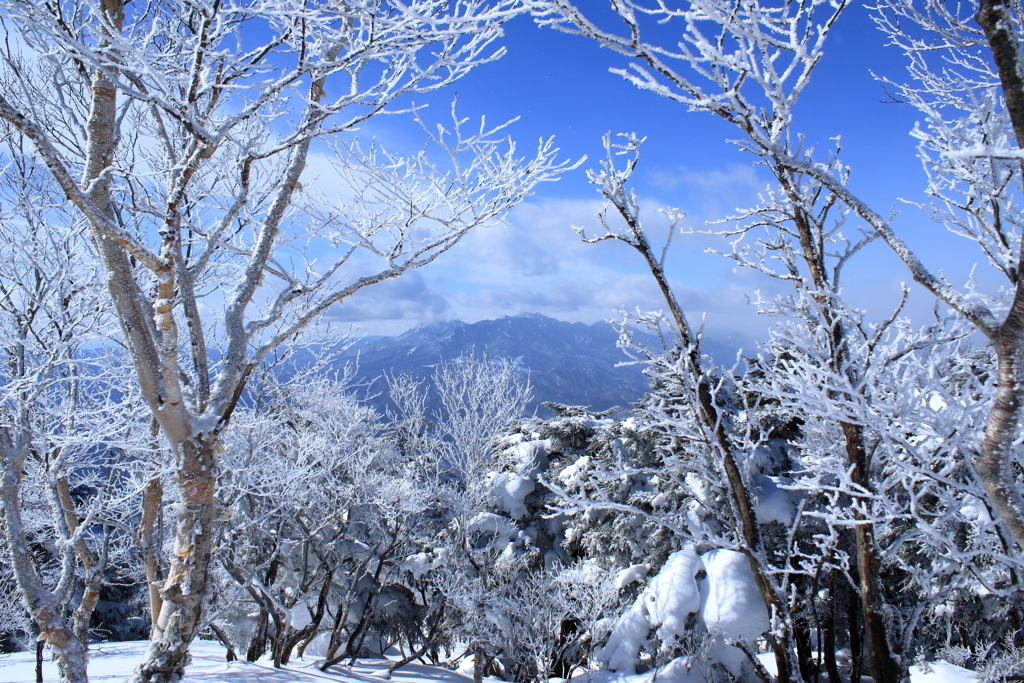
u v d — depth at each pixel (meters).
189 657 4.48
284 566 14.89
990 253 4.26
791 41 2.81
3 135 5.69
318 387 12.62
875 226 2.59
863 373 5.25
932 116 3.89
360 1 3.55
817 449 7.19
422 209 5.48
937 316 4.77
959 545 6.29
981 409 4.34
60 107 5.53
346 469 13.90
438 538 18.11
